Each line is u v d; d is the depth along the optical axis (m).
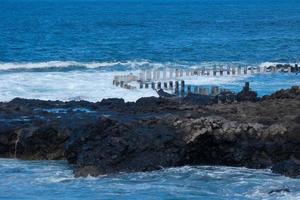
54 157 63.09
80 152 59.25
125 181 54.94
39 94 95.50
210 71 131.25
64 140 63.28
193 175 56.19
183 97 86.56
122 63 148.50
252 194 51.62
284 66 137.50
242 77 126.00
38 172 58.38
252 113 66.69
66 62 146.50
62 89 100.56
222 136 59.59
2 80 106.94
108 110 73.44
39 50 184.50
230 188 53.09
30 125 64.94
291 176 55.62
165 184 54.16
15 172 58.44
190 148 58.66
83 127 61.47
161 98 80.94
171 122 60.72
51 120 66.38
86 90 100.25
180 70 125.50
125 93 98.62
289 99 74.56
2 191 52.97
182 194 51.84
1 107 73.56
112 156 57.22
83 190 52.97
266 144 59.12
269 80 121.81
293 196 50.84
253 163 58.94
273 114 65.88
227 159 59.72
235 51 187.00
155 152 57.91
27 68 131.00
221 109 68.94
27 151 63.44
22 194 52.22
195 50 188.75
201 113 66.50
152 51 185.38
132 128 59.88
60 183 54.97
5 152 64.06
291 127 60.12
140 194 51.88
